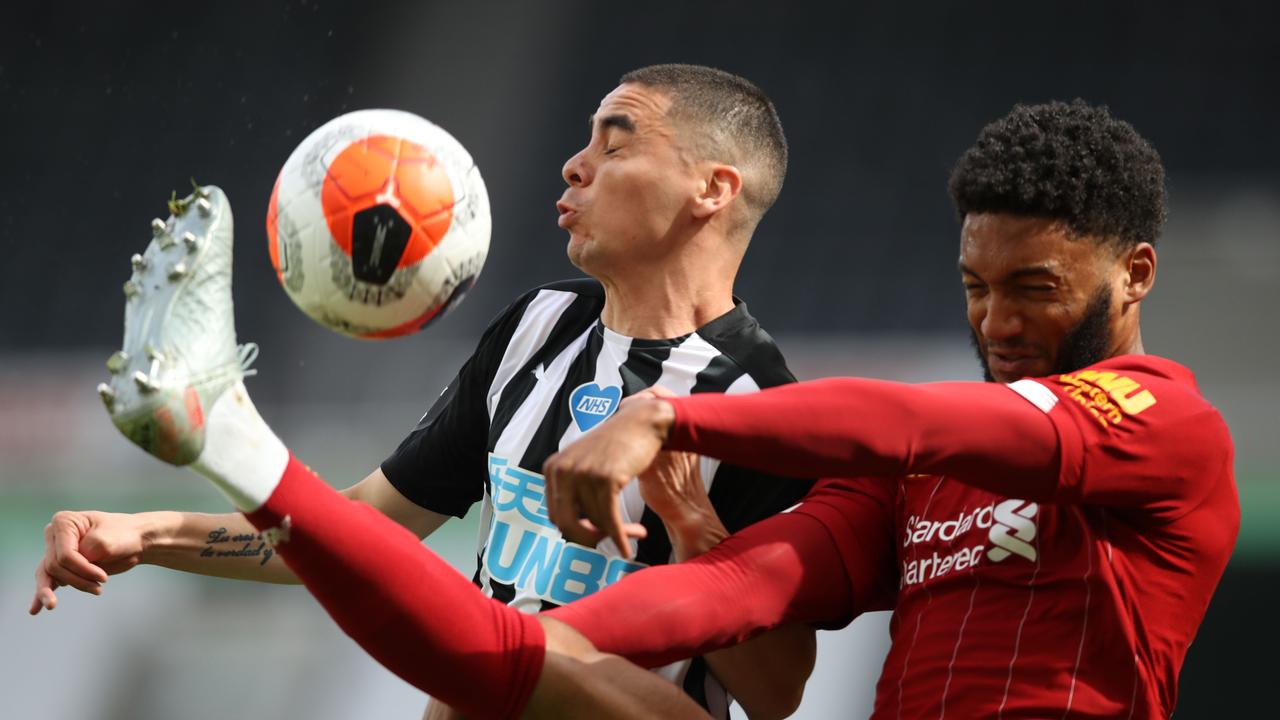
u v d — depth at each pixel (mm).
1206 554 8344
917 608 8836
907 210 66312
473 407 11039
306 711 23891
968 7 72438
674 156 10188
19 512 37688
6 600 25469
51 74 67688
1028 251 8305
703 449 7379
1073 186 8242
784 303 62906
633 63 72062
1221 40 69062
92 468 41875
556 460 7230
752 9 73062
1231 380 44000
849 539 9211
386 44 70500
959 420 7531
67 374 50969
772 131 10836
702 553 9148
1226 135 66625
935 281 63219
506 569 10094
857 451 7375
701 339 10344
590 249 10227
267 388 51625
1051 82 69688
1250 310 44750
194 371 7074
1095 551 8133
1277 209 58688
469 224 8578
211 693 24250
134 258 7430
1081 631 8125
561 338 10797
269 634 25047
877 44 71750
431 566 7707
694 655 8688
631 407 7340
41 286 62531
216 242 7375
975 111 69812
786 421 7320
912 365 47156
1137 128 67875
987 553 8445
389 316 8492
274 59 69375
